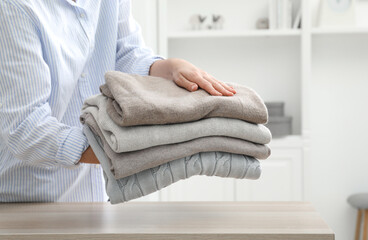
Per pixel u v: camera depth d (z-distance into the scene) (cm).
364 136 306
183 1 308
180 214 89
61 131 90
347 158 307
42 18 98
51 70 100
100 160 86
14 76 91
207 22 306
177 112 79
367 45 303
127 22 126
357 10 303
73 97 116
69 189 113
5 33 91
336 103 306
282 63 303
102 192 120
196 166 83
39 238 75
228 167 85
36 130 89
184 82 89
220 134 84
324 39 304
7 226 81
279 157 280
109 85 84
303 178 279
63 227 80
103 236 75
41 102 92
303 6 279
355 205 286
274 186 280
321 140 308
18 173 108
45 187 109
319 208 309
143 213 91
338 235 308
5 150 110
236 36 295
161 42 282
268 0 303
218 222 82
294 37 301
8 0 92
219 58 306
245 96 89
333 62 305
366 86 305
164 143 80
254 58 304
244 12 305
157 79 93
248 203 100
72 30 107
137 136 78
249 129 85
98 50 120
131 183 82
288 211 90
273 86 304
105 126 81
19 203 106
